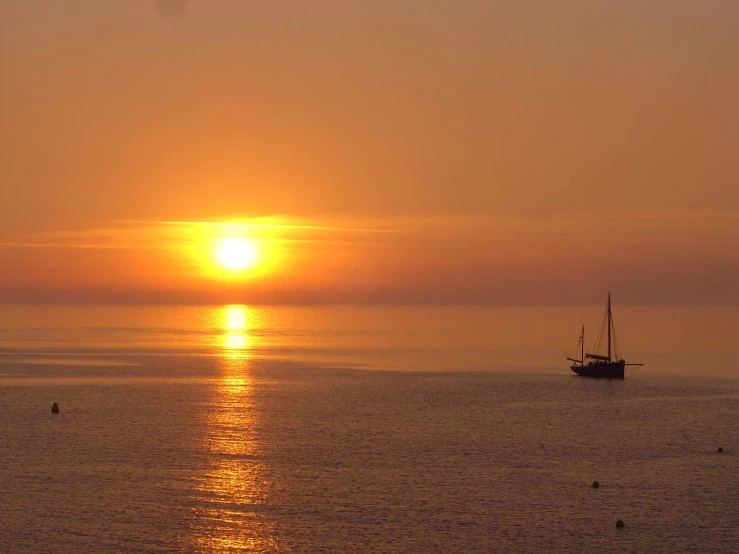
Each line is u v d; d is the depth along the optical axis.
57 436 103.81
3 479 80.69
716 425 117.94
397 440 103.75
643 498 76.56
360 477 83.31
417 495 76.88
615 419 123.38
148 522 67.88
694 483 82.06
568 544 64.44
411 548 63.19
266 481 81.12
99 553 61.22
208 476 82.69
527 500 75.62
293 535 65.44
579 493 78.06
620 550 63.38
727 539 65.81
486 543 64.44
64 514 69.75
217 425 113.62
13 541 63.38
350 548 62.97
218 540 64.19
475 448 98.81
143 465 87.25
